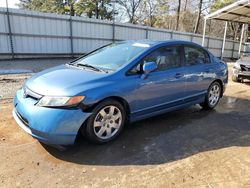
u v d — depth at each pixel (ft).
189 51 15.58
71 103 9.97
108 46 15.34
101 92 10.77
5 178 8.87
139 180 9.03
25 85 11.39
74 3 102.06
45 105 9.84
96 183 8.78
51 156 10.41
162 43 14.08
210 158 10.75
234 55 87.97
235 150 11.59
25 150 10.78
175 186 8.74
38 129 9.84
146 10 109.91
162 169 9.77
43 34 47.91
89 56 14.70
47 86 10.46
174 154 11.00
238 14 56.80
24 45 45.98
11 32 43.86
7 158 10.12
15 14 43.68
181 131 13.62
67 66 13.48
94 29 54.80
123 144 11.72
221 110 18.01
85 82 10.80
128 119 12.53
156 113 13.78
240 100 21.33
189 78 15.07
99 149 11.14
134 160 10.36
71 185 8.63
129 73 12.09
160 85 13.26
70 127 10.06
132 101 12.13
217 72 17.46
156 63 13.30
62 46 51.16
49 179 8.92
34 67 38.34
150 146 11.66
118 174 9.36
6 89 22.20
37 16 46.34
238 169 9.95
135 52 13.19
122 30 59.26
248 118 16.31
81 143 11.59
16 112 11.33
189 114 16.72
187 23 113.60
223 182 9.05
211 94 17.61
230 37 117.80
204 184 8.89
